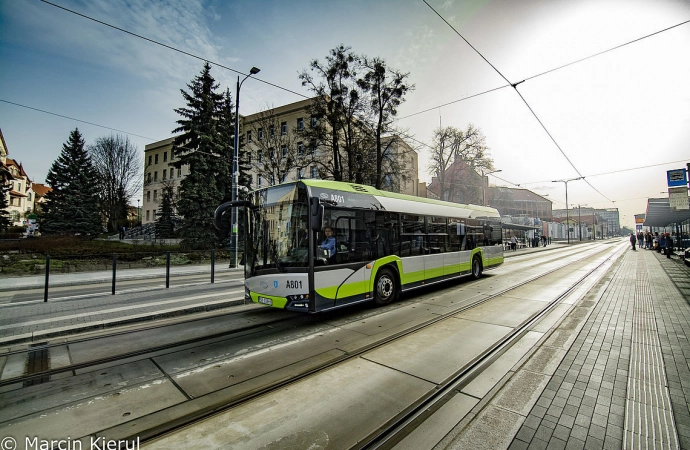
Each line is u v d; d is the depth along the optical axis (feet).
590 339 16.31
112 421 9.92
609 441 8.34
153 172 186.09
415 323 20.22
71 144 128.77
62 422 9.89
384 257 25.13
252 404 10.83
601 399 10.48
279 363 14.38
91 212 114.11
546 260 65.67
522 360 13.93
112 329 20.21
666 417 9.37
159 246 79.71
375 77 72.49
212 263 37.96
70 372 13.74
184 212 81.92
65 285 39.73
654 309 22.03
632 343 15.56
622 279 36.17
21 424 9.80
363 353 15.38
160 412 10.43
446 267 32.55
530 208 283.38
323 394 11.41
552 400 10.52
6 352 16.19
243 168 96.17
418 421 9.61
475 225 39.24
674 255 69.26
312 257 19.47
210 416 10.14
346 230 22.25
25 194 197.88
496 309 23.39
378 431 9.13
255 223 22.25
